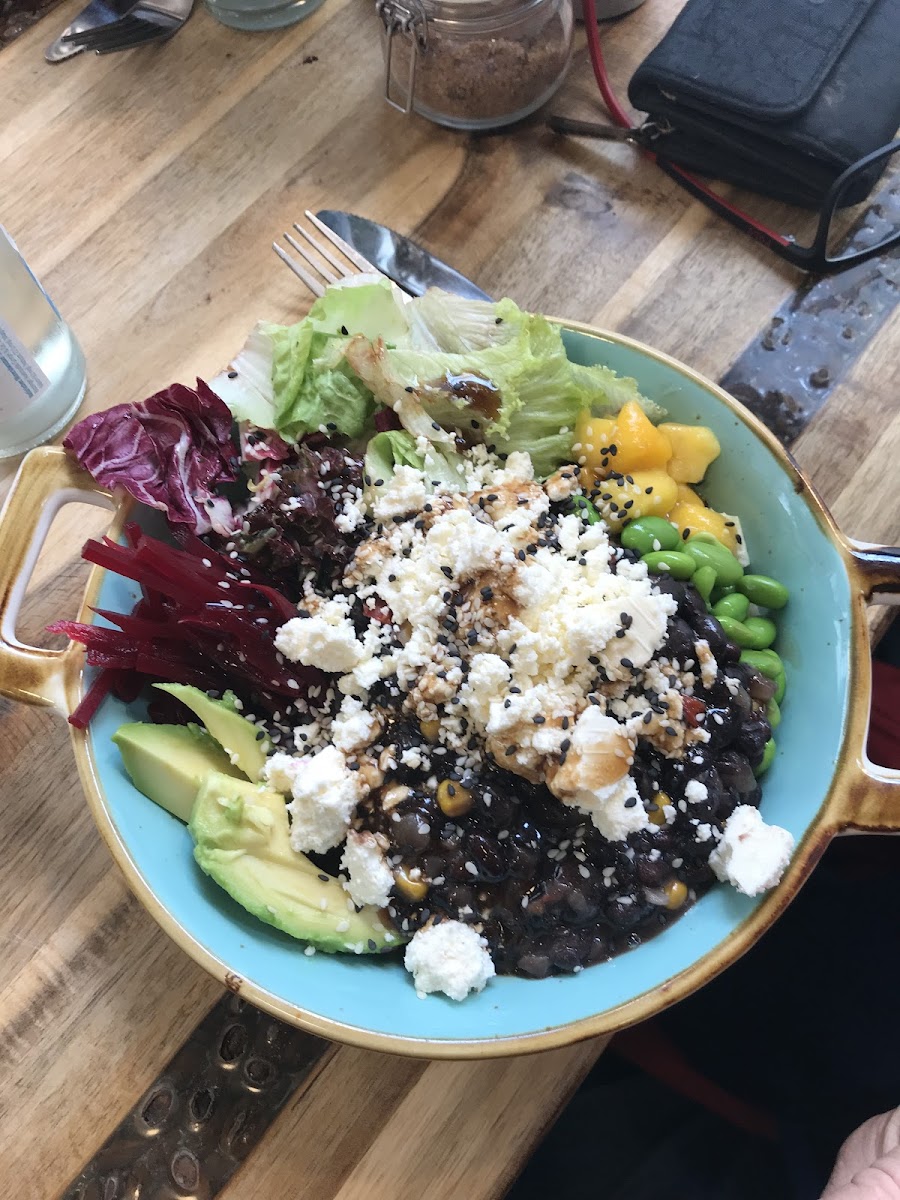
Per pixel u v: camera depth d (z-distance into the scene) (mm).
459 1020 256
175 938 252
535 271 391
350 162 413
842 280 383
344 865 271
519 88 400
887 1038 373
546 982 271
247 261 395
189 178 410
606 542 292
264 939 270
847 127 370
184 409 312
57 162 415
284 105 424
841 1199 277
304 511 299
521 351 311
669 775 274
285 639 280
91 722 280
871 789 258
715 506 321
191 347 382
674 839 272
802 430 360
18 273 336
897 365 368
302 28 440
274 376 319
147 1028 296
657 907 273
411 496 296
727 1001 387
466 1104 286
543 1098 286
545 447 318
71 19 443
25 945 306
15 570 289
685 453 312
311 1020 243
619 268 390
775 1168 366
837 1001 381
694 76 379
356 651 279
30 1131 287
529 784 271
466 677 277
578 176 409
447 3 371
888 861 388
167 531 315
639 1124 385
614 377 317
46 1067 293
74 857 317
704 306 381
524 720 264
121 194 408
